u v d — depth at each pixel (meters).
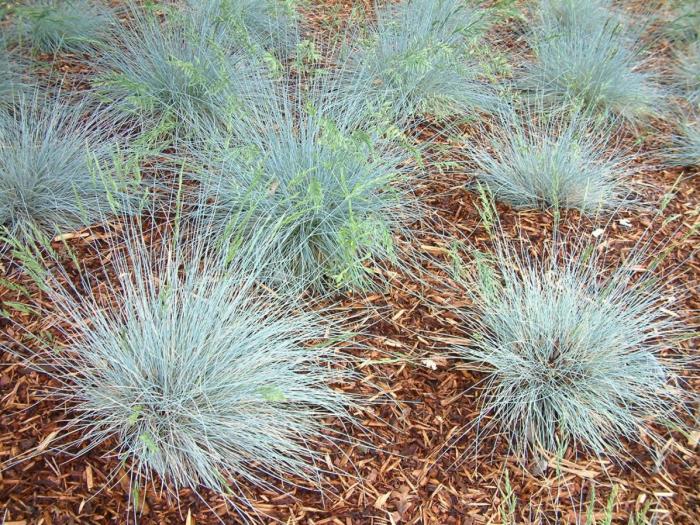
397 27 5.27
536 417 2.87
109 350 2.62
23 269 3.15
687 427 2.93
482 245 3.75
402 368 3.00
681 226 4.18
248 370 2.63
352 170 3.61
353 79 4.68
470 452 2.71
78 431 2.52
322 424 2.69
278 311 2.96
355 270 3.23
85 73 4.60
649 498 2.63
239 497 2.41
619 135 5.06
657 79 5.85
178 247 3.11
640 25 6.42
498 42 5.83
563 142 4.31
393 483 2.56
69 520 2.24
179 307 2.89
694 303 3.59
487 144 4.57
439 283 3.46
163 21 5.18
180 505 2.36
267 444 2.58
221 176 3.63
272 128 3.81
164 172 3.86
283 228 3.33
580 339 2.94
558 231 3.95
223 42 4.78
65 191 3.52
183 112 4.19
